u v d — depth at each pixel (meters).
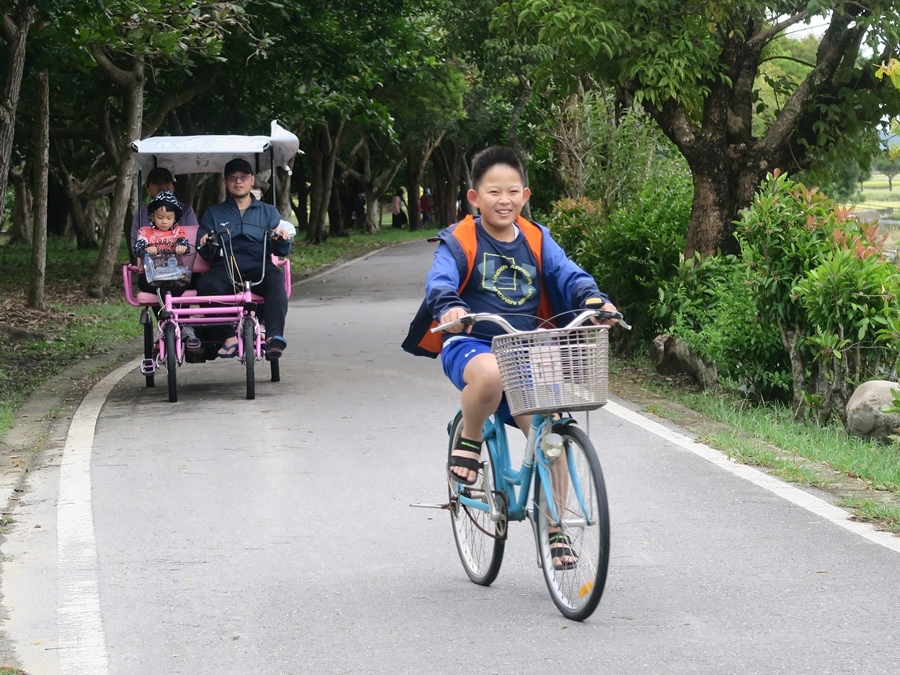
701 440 9.27
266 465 8.64
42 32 15.11
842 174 15.88
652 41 12.70
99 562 6.30
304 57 26.03
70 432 9.98
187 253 12.03
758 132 20.39
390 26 27.81
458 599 5.61
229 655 4.93
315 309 20.95
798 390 10.70
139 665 4.84
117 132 31.97
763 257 10.74
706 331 11.82
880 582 5.71
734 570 5.97
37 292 20.06
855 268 9.97
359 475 8.28
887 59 13.30
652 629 5.11
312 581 5.94
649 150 17.20
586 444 5.00
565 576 5.27
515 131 28.69
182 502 7.59
